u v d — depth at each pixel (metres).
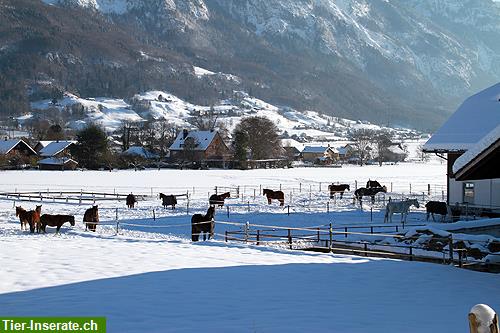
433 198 53.69
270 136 131.62
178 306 12.34
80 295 13.32
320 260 19.42
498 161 13.69
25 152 114.81
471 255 21.52
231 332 10.31
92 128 108.50
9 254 20.19
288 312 11.99
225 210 42.03
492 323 5.68
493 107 39.91
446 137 38.62
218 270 16.95
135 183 72.62
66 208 44.09
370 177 91.25
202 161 121.06
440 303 13.34
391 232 28.86
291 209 42.75
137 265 17.69
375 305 12.95
